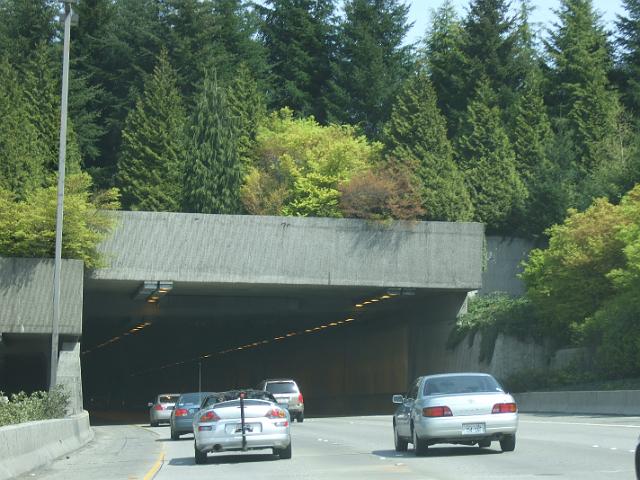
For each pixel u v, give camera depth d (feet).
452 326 202.49
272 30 334.03
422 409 68.85
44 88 259.80
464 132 266.16
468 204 227.20
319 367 289.74
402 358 232.53
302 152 253.65
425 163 236.63
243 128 280.51
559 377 167.12
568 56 297.12
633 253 148.36
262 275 188.24
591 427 101.19
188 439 120.47
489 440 70.03
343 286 193.98
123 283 190.08
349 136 259.80
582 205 224.53
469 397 68.49
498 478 52.08
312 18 332.39
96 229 181.78
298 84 327.67
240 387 346.33
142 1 306.14
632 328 151.23
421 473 56.70
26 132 237.45
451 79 307.17
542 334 182.19
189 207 244.01
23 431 66.59
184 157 255.29
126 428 165.99
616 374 156.15
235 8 326.24
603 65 306.35
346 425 140.15
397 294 195.42
